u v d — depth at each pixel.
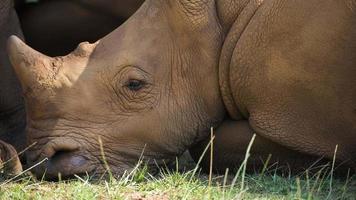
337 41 12.95
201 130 13.69
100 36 16.23
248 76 13.42
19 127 15.78
